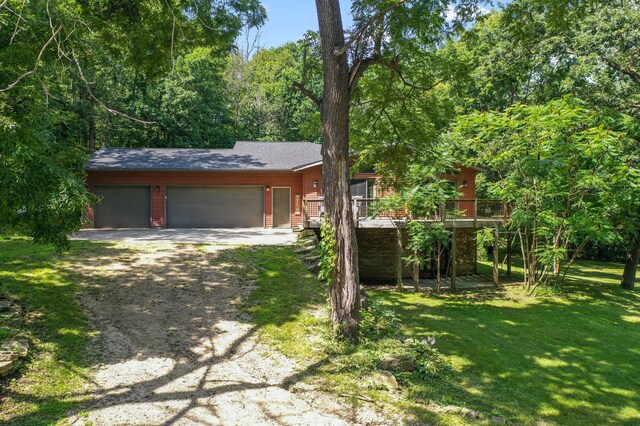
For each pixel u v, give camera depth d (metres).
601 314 13.85
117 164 20.17
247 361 6.75
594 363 9.37
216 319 8.20
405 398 6.22
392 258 18.52
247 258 11.98
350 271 8.13
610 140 13.91
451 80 11.09
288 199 20.88
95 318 7.61
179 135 32.16
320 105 8.73
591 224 15.02
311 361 6.96
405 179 14.98
